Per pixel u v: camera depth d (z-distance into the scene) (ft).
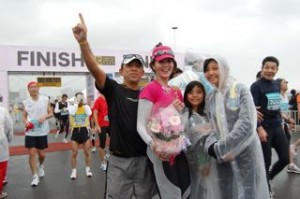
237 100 10.59
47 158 34.81
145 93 10.46
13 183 24.08
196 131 11.02
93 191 21.27
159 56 10.82
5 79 65.36
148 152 10.56
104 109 27.09
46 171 27.91
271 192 17.61
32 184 23.00
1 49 64.80
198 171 11.17
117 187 10.80
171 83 14.35
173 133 9.95
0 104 20.99
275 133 17.02
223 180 10.90
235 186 10.63
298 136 44.78
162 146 9.87
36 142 23.79
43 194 20.89
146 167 10.93
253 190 10.54
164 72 10.89
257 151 10.66
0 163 20.07
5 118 20.27
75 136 24.95
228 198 10.83
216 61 11.02
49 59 68.08
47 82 70.33
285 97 24.14
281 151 17.12
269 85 16.78
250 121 10.27
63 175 26.21
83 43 10.26
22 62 66.33
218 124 10.77
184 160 10.81
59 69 68.80
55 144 46.75
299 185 21.01
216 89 11.11
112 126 10.92
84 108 25.12
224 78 10.91
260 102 16.67
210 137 10.81
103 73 10.80
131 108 10.81
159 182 10.36
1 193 20.61
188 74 14.32
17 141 52.90
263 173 10.73
